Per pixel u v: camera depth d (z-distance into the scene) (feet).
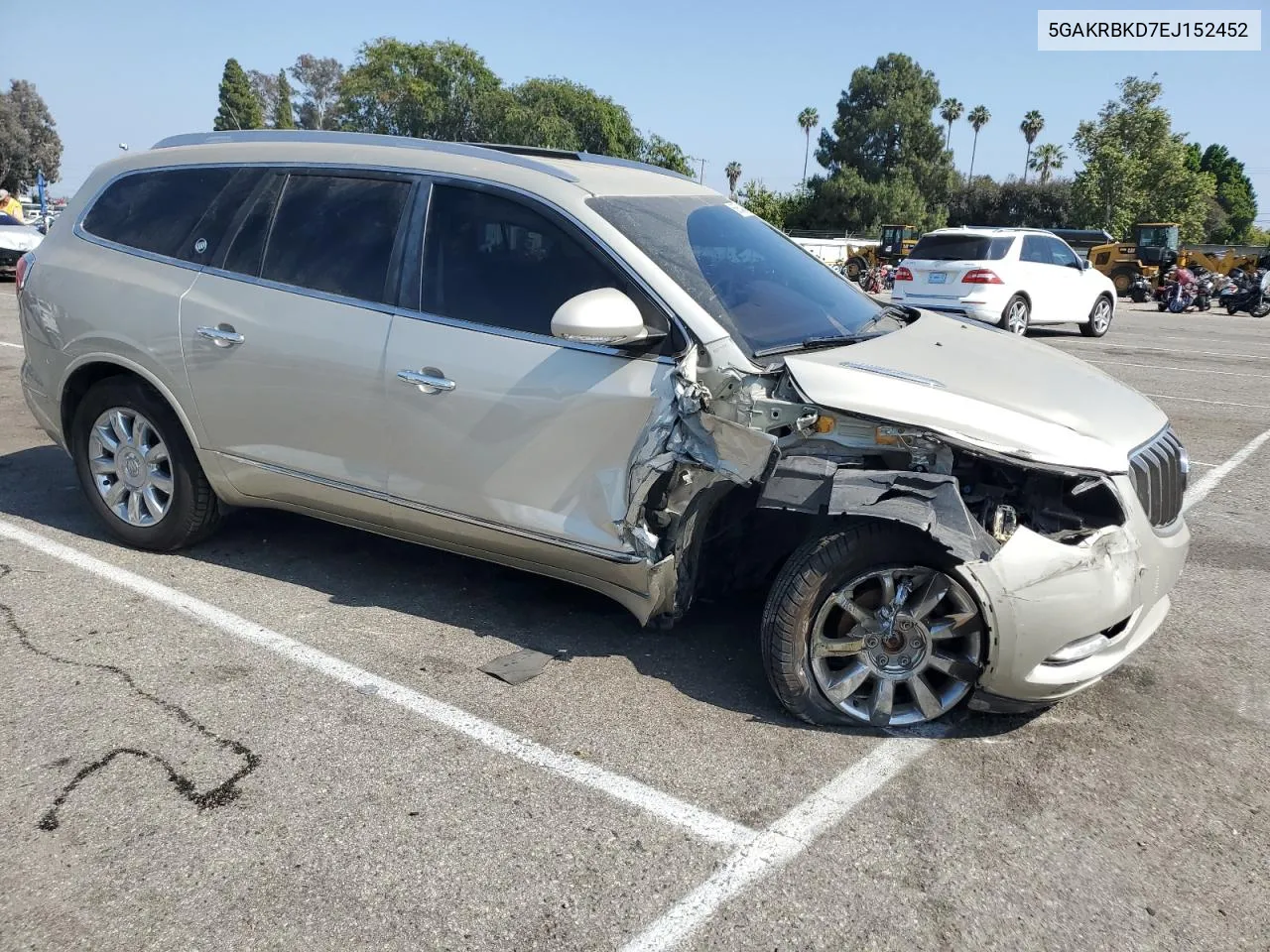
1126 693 11.86
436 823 8.96
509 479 11.67
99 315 14.28
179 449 14.20
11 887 8.01
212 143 14.57
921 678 10.41
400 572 14.70
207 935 7.57
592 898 8.09
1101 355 44.24
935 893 8.27
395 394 12.12
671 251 11.68
